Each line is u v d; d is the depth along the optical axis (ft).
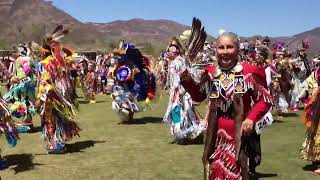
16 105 34.81
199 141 30.50
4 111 24.39
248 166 14.62
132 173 23.06
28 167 24.54
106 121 40.45
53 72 27.40
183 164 24.72
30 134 34.30
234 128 14.60
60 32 27.96
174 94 30.04
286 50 45.24
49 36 27.66
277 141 30.71
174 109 29.94
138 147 29.14
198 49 15.21
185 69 15.03
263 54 35.37
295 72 48.08
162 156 26.61
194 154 27.02
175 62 29.91
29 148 29.30
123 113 38.93
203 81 15.10
